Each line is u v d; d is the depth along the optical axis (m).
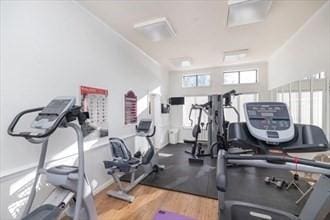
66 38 2.32
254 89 5.95
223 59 5.40
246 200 2.51
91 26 2.77
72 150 2.38
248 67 5.99
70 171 1.70
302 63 3.30
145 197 2.66
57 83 2.19
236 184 3.05
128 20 3.00
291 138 1.50
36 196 1.91
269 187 2.92
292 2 2.55
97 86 2.90
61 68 2.25
